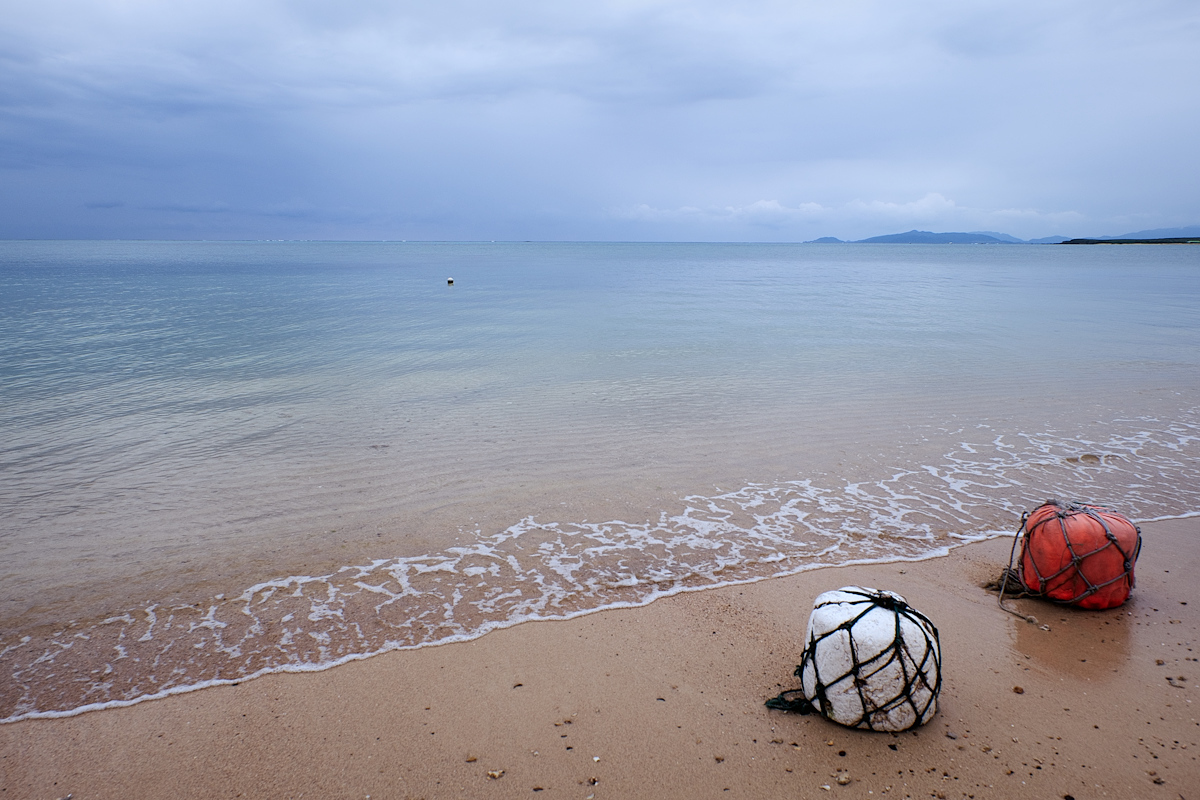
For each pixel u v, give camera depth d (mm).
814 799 3359
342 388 12539
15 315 23797
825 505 7250
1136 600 5320
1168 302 29875
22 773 3574
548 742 3773
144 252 127312
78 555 6062
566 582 5660
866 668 3715
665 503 7277
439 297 32500
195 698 4188
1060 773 3527
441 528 6652
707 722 3939
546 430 9828
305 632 4914
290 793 3420
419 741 3791
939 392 12164
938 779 3484
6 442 9242
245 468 8258
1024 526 5535
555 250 171375
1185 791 3402
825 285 43094
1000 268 68125
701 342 18109
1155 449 9023
